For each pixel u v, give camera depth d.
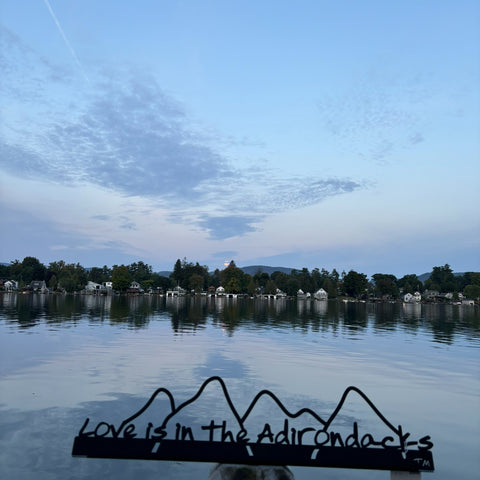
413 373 16.92
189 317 48.91
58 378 14.05
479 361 20.22
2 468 7.12
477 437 9.52
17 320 37.34
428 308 115.00
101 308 62.91
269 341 26.50
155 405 11.15
